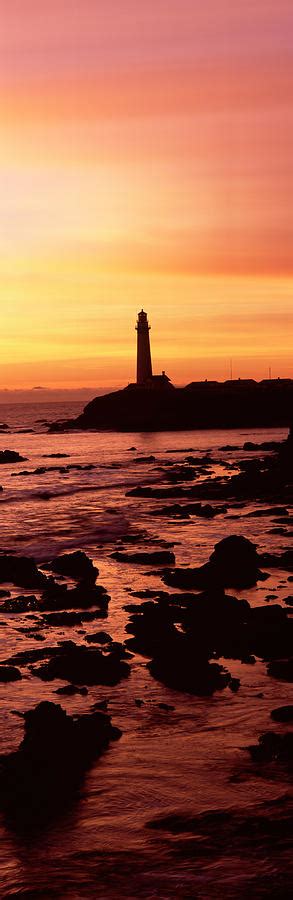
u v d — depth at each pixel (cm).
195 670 2375
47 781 1734
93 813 1630
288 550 4269
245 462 9231
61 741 1830
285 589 3403
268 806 1656
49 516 5797
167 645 2538
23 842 1539
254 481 7119
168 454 11556
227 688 2297
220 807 1652
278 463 7794
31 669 2438
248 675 2400
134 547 4491
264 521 5375
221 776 1781
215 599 2934
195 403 17525
